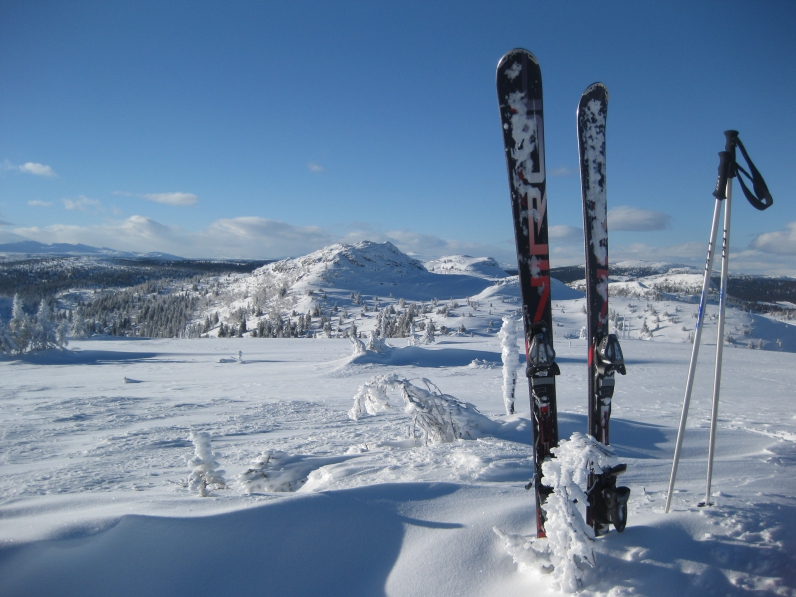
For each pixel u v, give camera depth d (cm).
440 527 212
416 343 3444
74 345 4506
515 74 219
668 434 541
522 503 233
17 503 272
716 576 164
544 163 214
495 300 14538
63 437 782
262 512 214
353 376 1972
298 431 759
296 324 11338
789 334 9750
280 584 182
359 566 192
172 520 205
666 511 215
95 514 220
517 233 214
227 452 596
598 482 194
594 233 222
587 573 169
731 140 203
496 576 179
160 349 4309
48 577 172
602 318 217
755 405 955
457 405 499
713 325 9888
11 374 2488
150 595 173
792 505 217
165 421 918
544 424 202
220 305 19162
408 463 371
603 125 227
